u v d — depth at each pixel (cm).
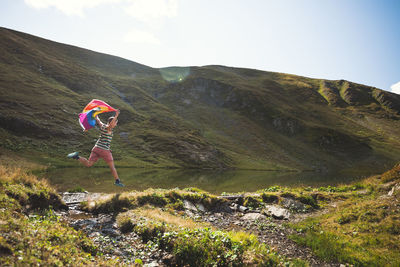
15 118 5031
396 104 14075
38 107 5912
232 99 11656
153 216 781
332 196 1281
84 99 7494
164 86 12319
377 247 710
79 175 2825
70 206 882
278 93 13550
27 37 11431
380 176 1543
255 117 10631
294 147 8838
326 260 650
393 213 852
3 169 827
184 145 6975
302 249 720
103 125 815
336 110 13112
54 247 420
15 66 7819
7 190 659
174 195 1095
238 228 896
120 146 6166
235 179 3678
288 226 919
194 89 12331
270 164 7300
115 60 14275
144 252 576
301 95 13975
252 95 11738
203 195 1161
